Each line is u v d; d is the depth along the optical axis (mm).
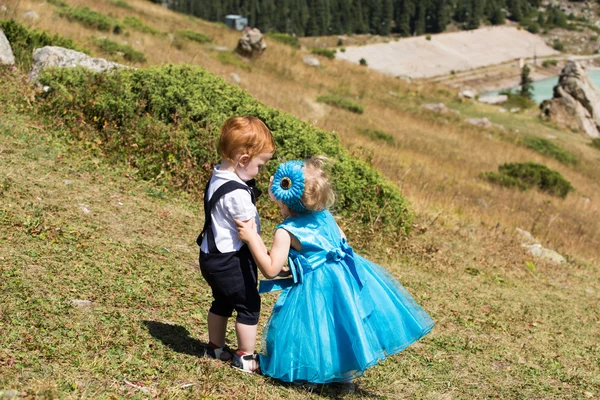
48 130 8906
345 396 3982
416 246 9406
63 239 5582
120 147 8789
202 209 8086
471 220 12906
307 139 9219
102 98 9289
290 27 145625
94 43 19172
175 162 8688
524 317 7414
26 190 6609
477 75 103500
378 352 3781
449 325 6473
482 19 156375
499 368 5375
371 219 9289
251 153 3627
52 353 3486
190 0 141625
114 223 6535
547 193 22047
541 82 102625
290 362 3711
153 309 4664
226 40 37250
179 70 9633
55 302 4250
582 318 8016
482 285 8617
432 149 24469
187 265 5941
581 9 182500
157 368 3605
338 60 44531
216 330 3955
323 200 3732
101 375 3369
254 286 3766
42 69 10430
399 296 3975
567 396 4879
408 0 149125
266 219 8797
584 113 43406
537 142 33406
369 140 21359
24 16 17938
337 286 3738
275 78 31016
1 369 3188
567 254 12789
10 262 4766
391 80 42469
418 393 4352
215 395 3395
